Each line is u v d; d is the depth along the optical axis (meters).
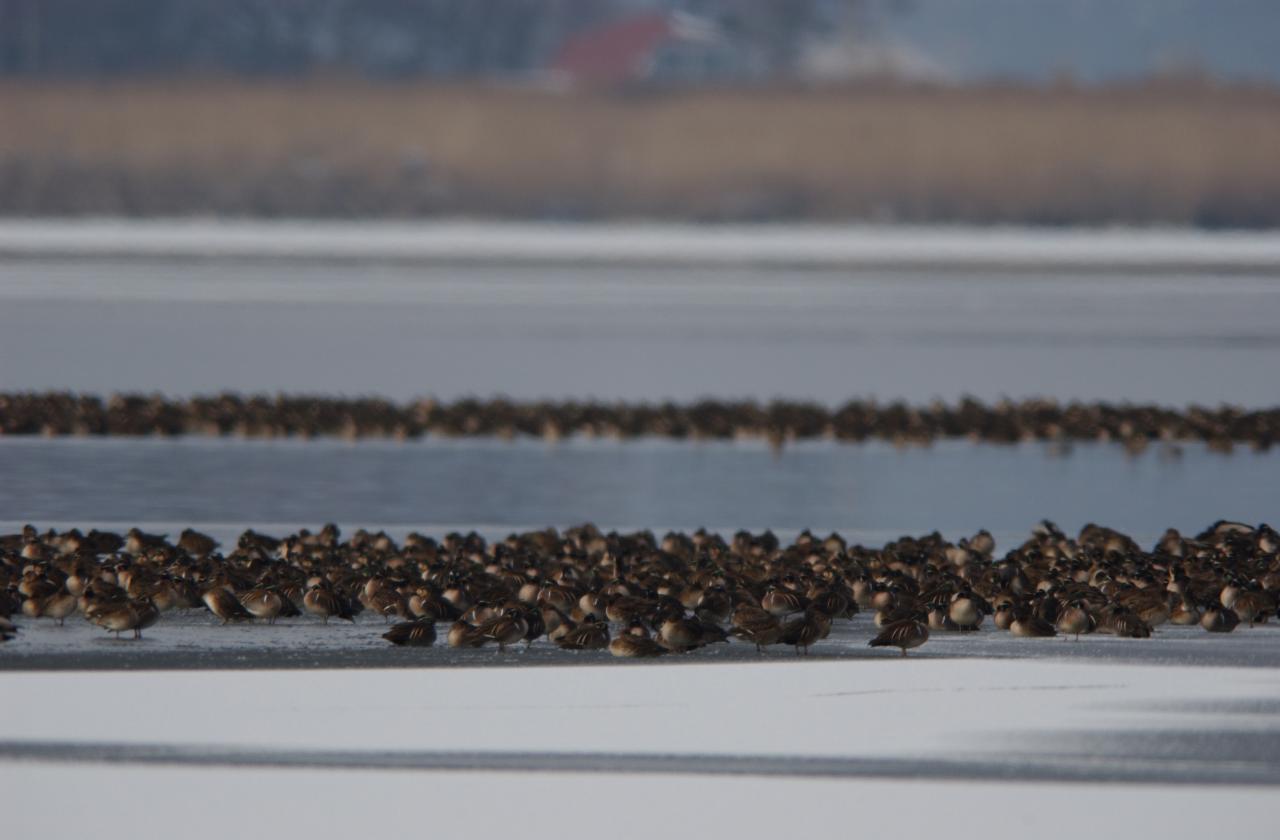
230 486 14.55
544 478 15.24
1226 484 14.98
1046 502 14.01
